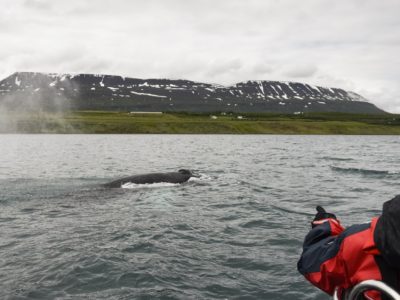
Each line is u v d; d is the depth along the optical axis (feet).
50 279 31.96
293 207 62.13
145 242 41.88
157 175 88.84
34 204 63.98
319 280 13.15
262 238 44.09
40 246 40.63
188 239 43.45
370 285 11.20
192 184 86.53
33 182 90.68
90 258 36.45
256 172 113.50
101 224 50.16
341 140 380.58
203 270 34.35
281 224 50.67
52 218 53.78
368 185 87.86
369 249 11.45
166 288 30.48
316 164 139.85
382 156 181.16
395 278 11.20
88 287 30.55
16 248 39.99
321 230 13.79
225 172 112.98
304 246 14.07
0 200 67.51
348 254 11.96
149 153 195.83
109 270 33.71
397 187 84.64
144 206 62.44
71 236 44.42
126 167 130.11
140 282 31.50
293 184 89.10
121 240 42.68
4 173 111.96
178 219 53.16
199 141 330.95
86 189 79.15
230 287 31.07
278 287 31.14
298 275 33.37
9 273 33.22
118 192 75.41
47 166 132.36
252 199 68.85
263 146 265.75
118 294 29.37
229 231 47.06
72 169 123.44
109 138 368.07
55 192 75.61
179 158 167.02
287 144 294.87
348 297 11.97
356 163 144.25
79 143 284.41
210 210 59.41
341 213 57.88
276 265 35.65
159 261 36.17
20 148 226.38
